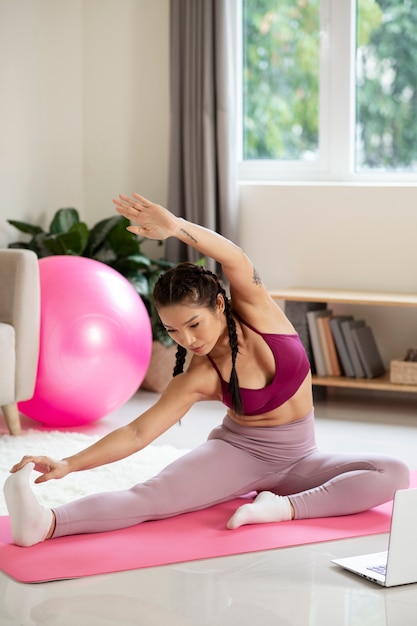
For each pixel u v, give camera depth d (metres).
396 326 5.34
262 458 3.19
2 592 2.50
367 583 2.56
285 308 5.21
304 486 3.20
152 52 5.88
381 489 3.10
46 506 3.23
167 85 5.87
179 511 3.08
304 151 5.72
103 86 6.00
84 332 4.32
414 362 4.92
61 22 5.88
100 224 5.49
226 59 5.51
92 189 6.07
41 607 2.40
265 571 2.64
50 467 2.87
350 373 5.10
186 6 5.54
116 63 5.95
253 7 5.74
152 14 5.85
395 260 5.33
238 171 5.84
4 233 5.55
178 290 2.89
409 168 5.49
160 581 2.57
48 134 5.84
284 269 5.59
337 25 5.49
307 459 3.21
